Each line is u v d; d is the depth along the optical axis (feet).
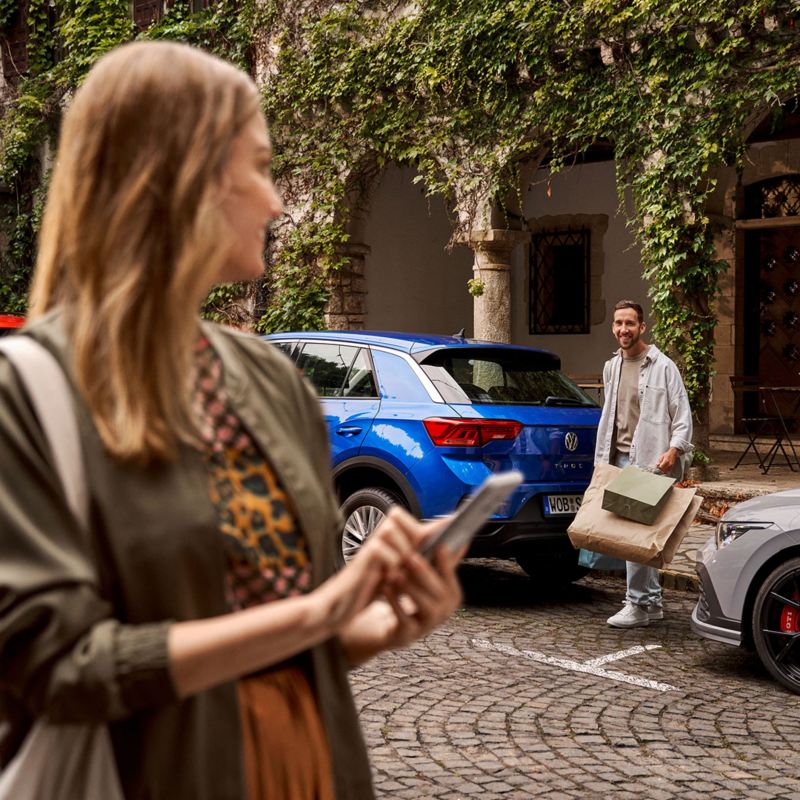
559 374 26.03
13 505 3.44
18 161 60.18
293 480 4.14
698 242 35.63
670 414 22.79
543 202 56.03
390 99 43.57
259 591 4.02
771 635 18.11
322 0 45.85
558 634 21.88
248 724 4.04
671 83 35.35
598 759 14.61
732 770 14.29
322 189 46.42
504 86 39.70
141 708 3.38
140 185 3.70
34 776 3.64
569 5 37.35
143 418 3.61
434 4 41.16
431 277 54.70
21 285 61.16
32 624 3.33
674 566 27.32
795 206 46.62
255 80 48.88
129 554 3.56
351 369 25.71
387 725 15.87
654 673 19.04
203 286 3.79
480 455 23.06
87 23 55.98
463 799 13.08
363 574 3.52
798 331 47.24
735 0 33.88
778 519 18.25
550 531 23.70
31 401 3.58
